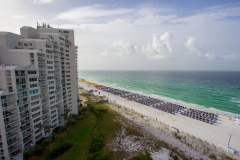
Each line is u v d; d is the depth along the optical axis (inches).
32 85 1697.8
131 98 4648.1
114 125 2460.6
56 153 1624.0
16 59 1633.9
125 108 3595.0
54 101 2132.1
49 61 1994.3
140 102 4202.8
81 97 4534.9
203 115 3102.9
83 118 2741.1
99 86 6978.4
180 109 3543.3
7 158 1395.2
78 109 2989.7
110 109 3388.3
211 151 1838.1
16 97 1480.1
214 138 2230.6
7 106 1402.6
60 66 2293.3
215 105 4089.6
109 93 5600.4
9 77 1434.5
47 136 1918.1
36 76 1734.7
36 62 1716.3
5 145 1373.0
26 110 1626.5
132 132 2233.0
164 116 3122.5
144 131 2311.8
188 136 2233.0
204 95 5359.3
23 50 1674.5
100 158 1558.8
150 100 4355.3
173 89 6678.2
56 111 2191.2
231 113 3437.5
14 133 1485.0
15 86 1467.8
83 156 1648.6
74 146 1833.2
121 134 2170.3
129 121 2694.4
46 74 1919.3
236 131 2472.9
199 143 2030.0
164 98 5012.3
